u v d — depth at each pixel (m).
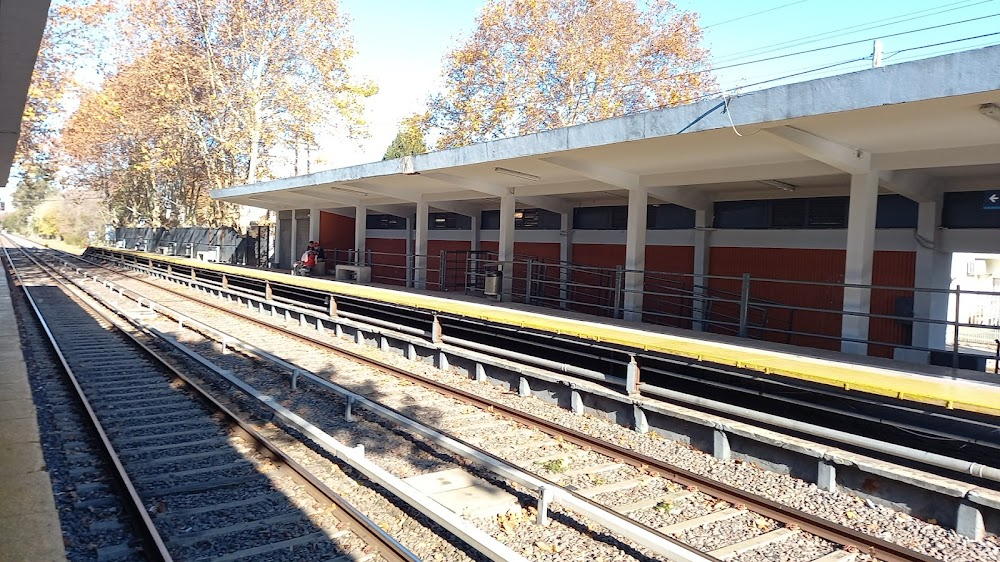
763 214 14.06
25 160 35.44
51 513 5.50
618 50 36.44
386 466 6.80
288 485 6.18
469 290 19.80
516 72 36.88
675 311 15.66
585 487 6.30
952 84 6.10
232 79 36.88
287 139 39.44
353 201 24.25
